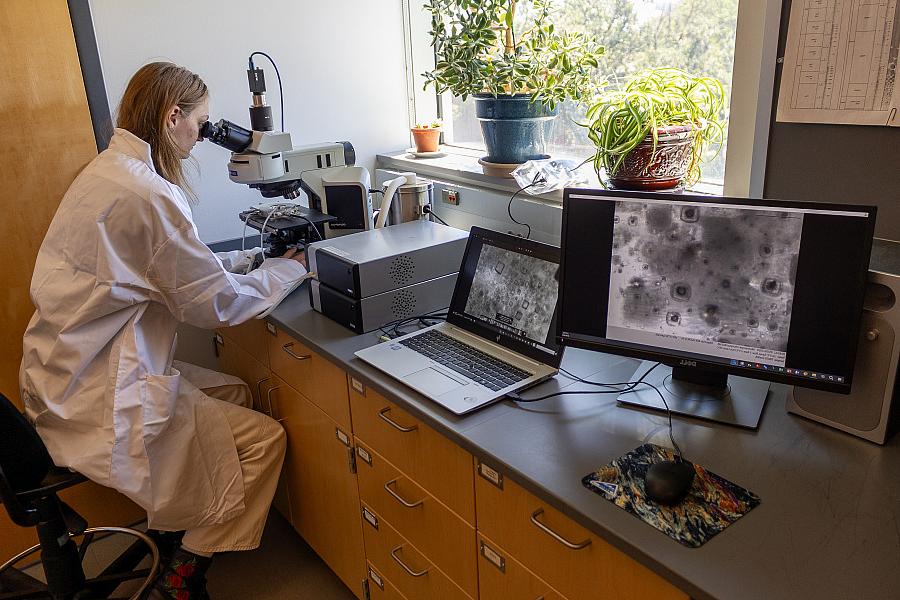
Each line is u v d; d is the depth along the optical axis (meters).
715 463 1.19
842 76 1.35
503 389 1.47
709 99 1.68
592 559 1.15
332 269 1.86
